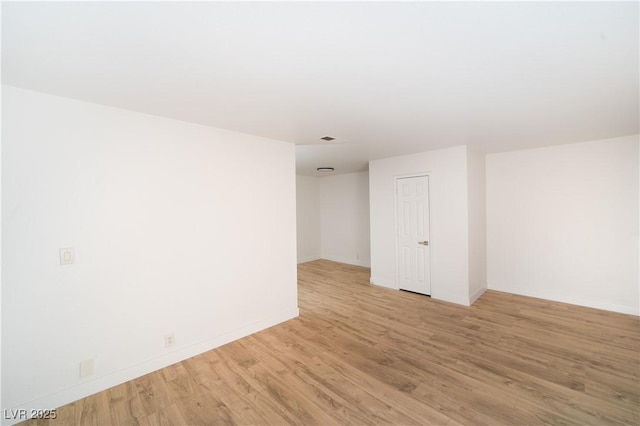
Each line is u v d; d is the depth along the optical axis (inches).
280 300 130.6
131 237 88.9
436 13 44.8
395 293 172.9
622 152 133.6
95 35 49.7
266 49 55.1
